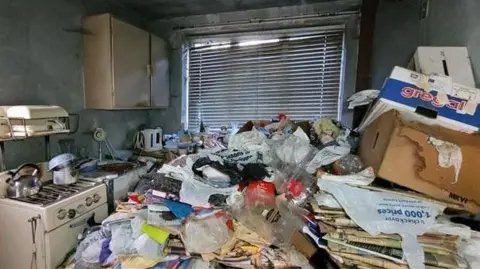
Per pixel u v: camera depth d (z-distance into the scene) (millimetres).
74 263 1365
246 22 2650
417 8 1882
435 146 1062
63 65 2016
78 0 2102
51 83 1937
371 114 1403
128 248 1222
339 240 1098
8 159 1686
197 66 2947
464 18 1371
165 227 1203
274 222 1223
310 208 1252
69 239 1462
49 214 1344
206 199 1267
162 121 3070
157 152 2537
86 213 1574
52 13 1917
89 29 2111
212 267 1171
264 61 2691
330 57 2471
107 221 1352
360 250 1068
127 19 2617
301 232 1201
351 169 1285
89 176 1816
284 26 2555
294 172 1410
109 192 1755
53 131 1671
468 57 1345
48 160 1869
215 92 2916
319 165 1389
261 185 1314
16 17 1695
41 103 1874
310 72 2553
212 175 1366
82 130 2207
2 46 1627
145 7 2551
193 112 3027
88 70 2160
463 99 1166
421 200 1097
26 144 1790
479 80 1287
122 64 2180
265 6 2512
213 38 2826
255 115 2787
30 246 1376
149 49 2521
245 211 1249
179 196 1300
